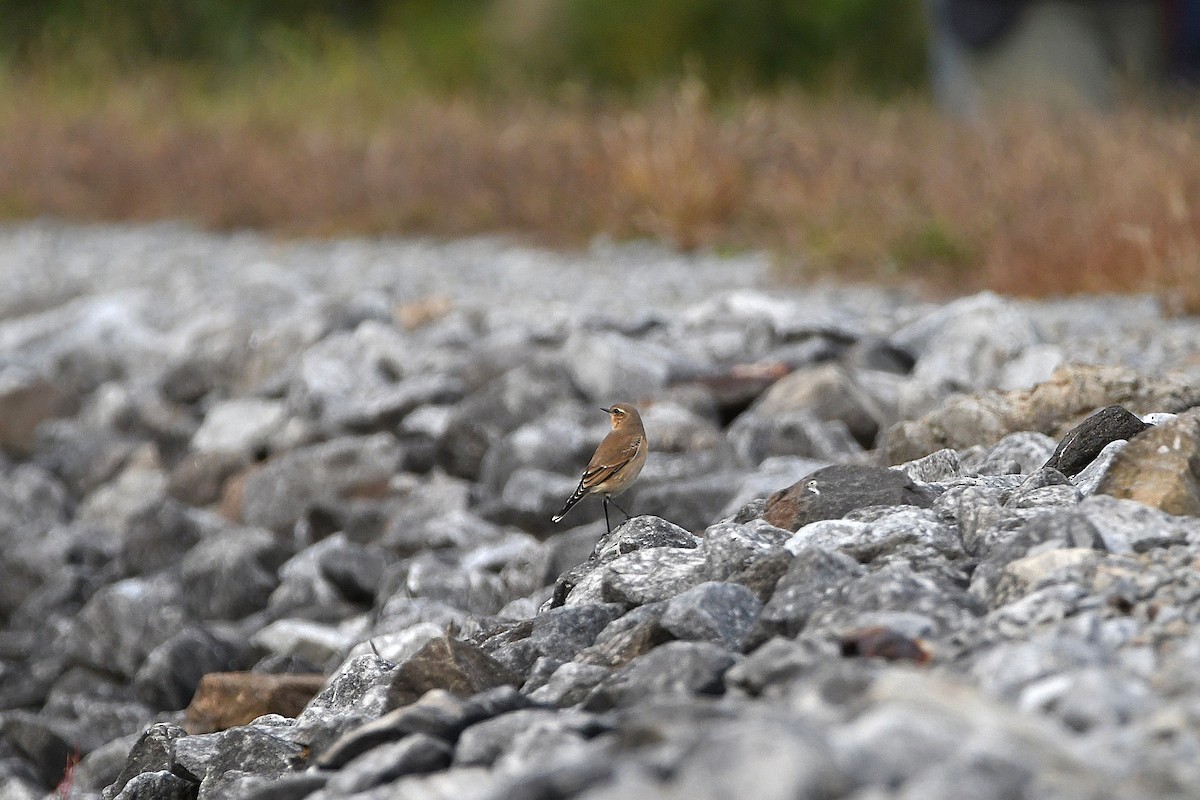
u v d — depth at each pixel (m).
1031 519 8.24
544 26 51.16
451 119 34.41
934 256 22.14
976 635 6.68
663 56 50.28
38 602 16.39
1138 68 33.91
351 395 19.17
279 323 21.56
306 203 31.78
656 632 7.62
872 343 17.56
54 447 20.80
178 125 38.47
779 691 6.39
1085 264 19.92
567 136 31.27
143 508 17.00
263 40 49.47
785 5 50.28
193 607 15.41
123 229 34.38
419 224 30.30
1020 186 22.72
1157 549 7.40
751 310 19.98
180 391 21.42
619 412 12.49
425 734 6.84
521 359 18.83
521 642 8.42
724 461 14.89
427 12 53.50
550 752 6.21
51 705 13.59
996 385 16.02
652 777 5.17
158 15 51.25
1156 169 21.34
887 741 5.05
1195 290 17.84
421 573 13.09
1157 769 5.05
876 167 25.53
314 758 8.16
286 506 17.09
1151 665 6.16
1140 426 9.82
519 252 27.58
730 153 27.38
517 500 15.05
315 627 13.26
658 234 26.50
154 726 9.80
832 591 7.39
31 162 36.94
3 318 27.56
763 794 4.72
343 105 39.31
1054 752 5.16
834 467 9.68
